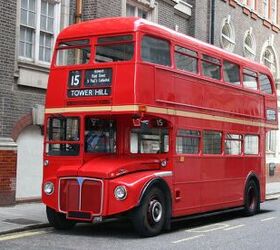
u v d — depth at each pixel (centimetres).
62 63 1263
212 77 1384
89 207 1095
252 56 3047
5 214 1313
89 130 1171
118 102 1102
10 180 1449
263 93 1683
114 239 1083
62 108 1173
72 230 1197
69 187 1120
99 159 1164
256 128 1627
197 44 1320
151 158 1198
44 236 1104
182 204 1228
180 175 1223
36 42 1566
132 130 1213
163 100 1165
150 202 1114
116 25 1138
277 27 3366
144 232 1098
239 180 1509
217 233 1191
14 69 1470
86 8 1739
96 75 1137
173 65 1209
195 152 1295
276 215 1580
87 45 1171
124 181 1077
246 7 2925
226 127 1440
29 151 1551
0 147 1422
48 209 1175
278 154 3195
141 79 1102
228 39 2742
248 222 1405
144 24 1132
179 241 1066
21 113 1493
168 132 1197
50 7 1630
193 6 2422
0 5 1426
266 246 1027
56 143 1178
